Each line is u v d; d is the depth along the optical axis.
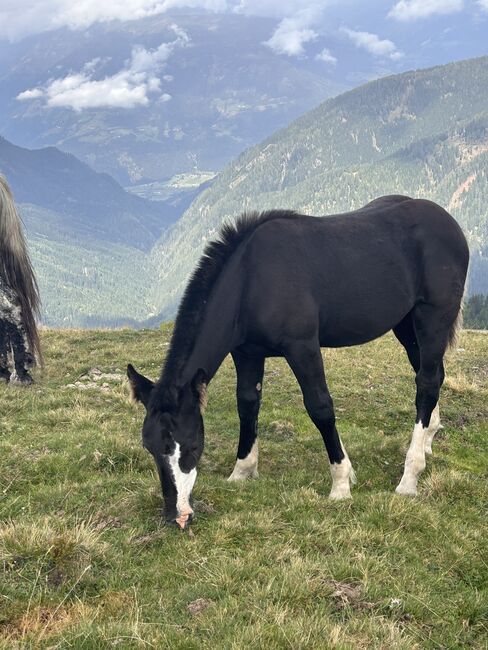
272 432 4.28
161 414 2.77
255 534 2.76
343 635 2.19
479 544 2.94
